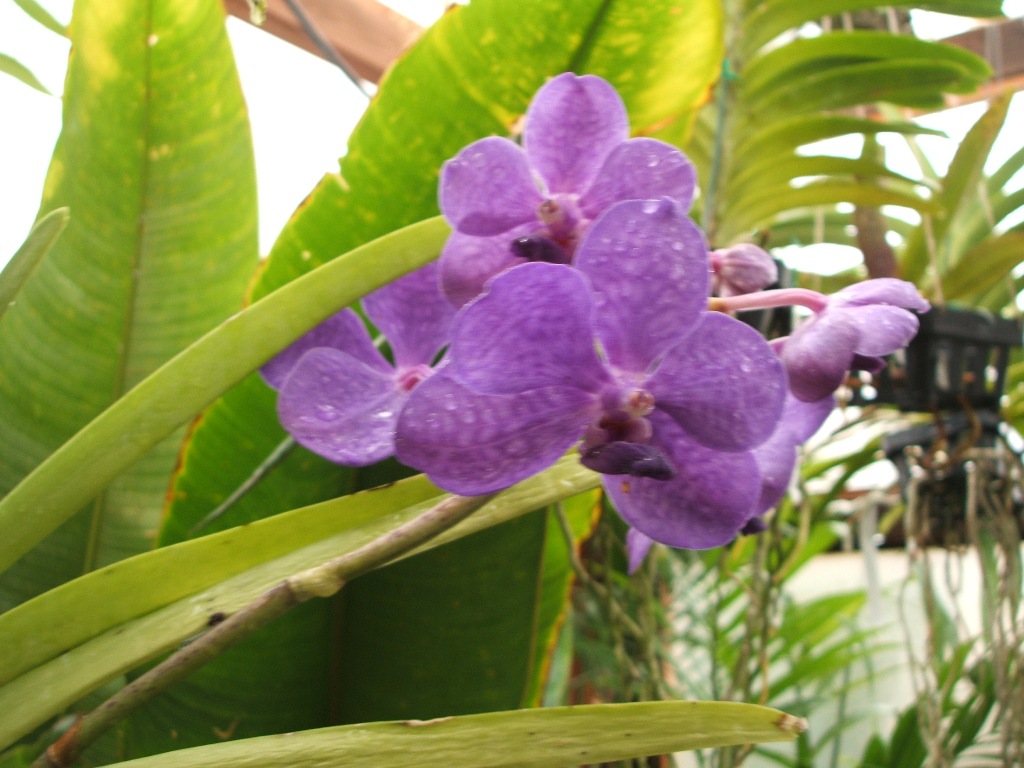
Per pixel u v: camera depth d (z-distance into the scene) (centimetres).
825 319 24
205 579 23
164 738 34
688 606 70
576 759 20
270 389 34
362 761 20
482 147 25
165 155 37
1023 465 60
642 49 37
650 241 21
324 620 34
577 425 22
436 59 36
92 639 22
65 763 21
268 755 20
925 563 61
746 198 70
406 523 23
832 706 114
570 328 21
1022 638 56
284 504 34
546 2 35
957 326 57
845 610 93
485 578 34
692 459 23
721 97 59
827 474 97
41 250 23
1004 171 79
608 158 25
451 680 34
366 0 84
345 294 24
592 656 61
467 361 20
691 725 20
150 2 35
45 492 23
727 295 28
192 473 34
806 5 64
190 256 38
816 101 65
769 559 54
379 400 28
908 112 90
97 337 37
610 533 49
